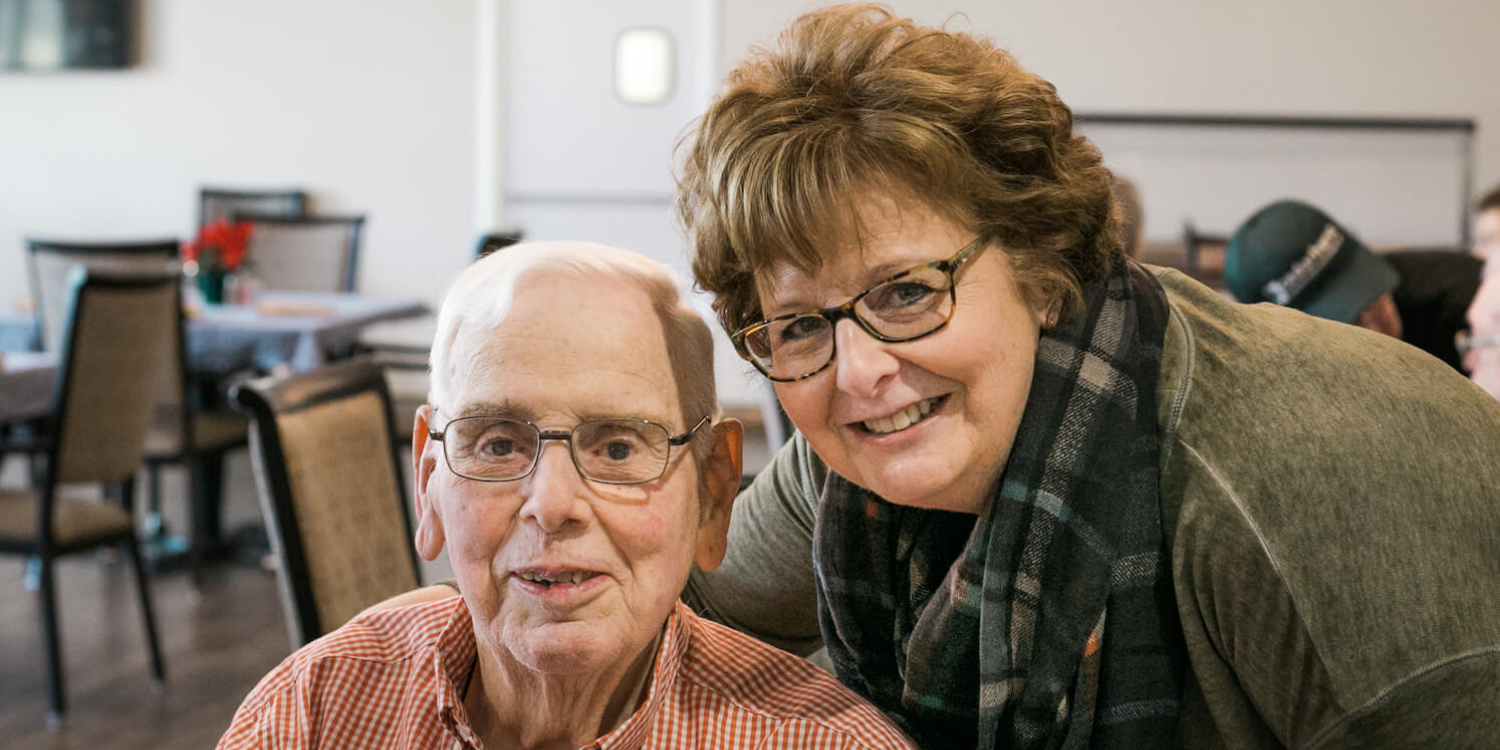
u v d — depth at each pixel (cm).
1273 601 92
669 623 99
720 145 94
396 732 101
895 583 115
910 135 87
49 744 299
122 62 739
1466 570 91
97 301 328
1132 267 103
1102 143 661
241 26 734
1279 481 92
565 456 90
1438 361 100
